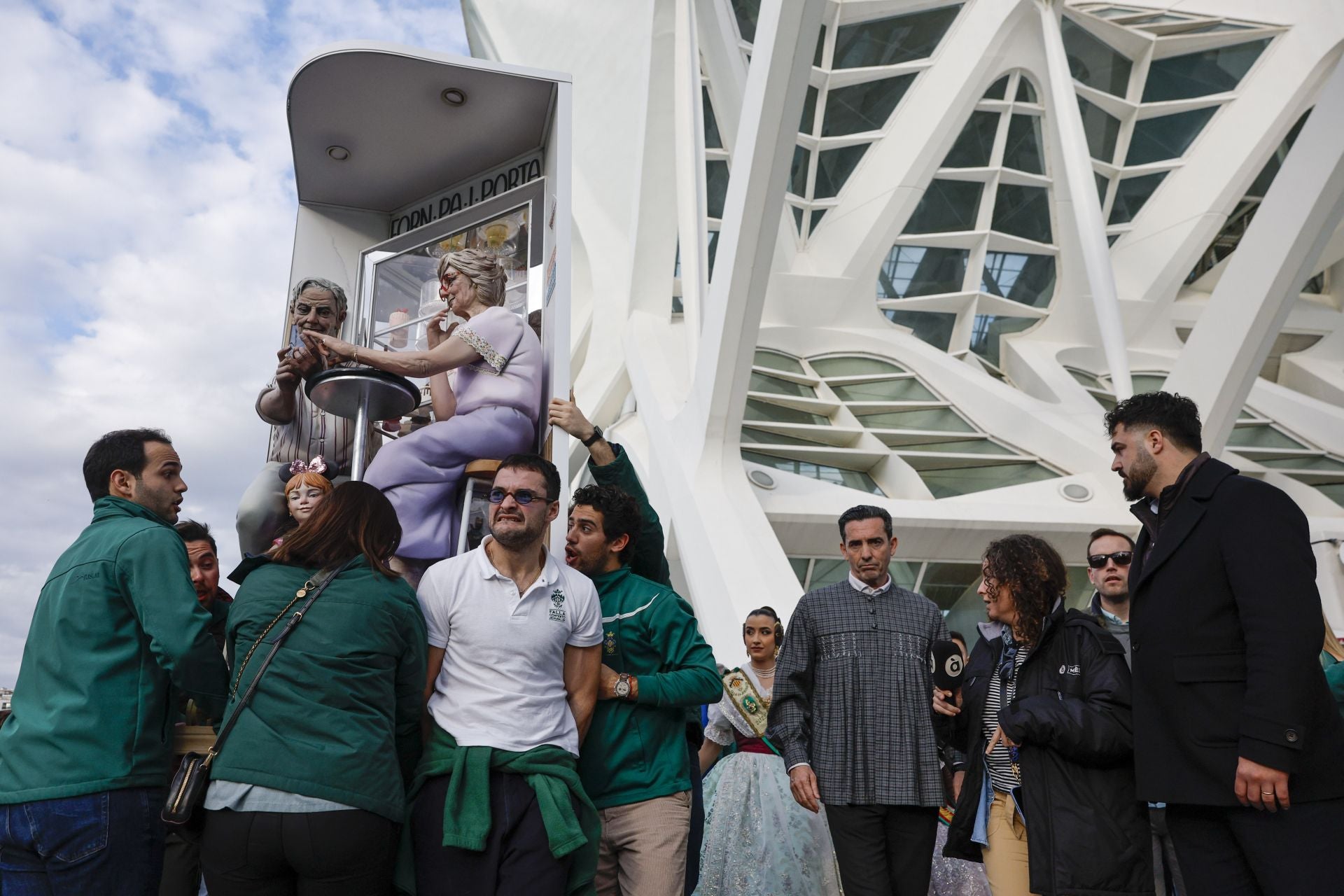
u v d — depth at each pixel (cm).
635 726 384
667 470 1584
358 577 308
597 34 2753
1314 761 307
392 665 307
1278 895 305
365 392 426
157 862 314
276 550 318
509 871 305
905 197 2295
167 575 316
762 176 1209
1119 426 369
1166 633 338
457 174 545
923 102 2325
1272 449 2092
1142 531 366
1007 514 1630
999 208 2456
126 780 307
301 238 560
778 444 1906
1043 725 378
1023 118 2398
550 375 434
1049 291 2512
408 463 412
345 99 480
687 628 408
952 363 2203
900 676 469
